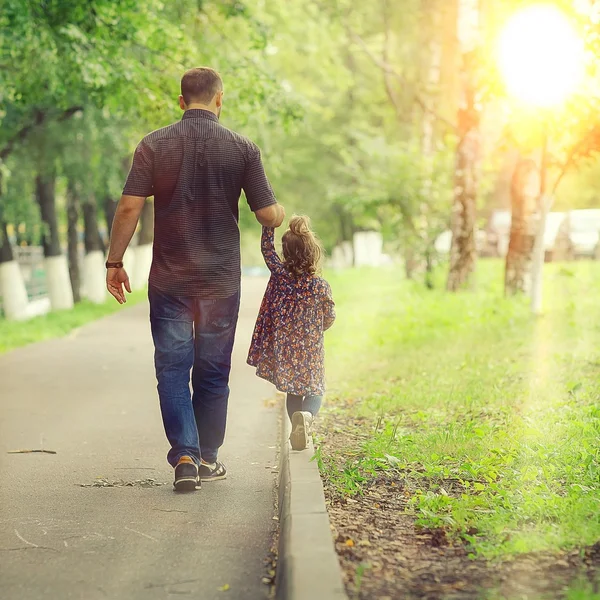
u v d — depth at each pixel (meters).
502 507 6.84
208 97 8.09
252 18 24.98
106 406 13.16
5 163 30.89
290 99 24.86
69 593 5.62
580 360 14.96
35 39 18.89
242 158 8.02
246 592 5.66
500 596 5.01
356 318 25.47
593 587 5.13
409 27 38.12
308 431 8.40
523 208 24.72
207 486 8.27
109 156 31.20
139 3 20.64
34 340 23.39
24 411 12.77
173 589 5.70
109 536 6.77
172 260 7.98
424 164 33.81
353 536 6.26
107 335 24.58
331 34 37.06
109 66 20.08
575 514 6.41
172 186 7.92
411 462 8.53
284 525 6.33
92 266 43.00
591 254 43.47
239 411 12.68
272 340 8.76
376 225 45.84
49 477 8.74
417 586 5.25
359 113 52.84
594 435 9.14
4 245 35.47
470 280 29.80
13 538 6.73
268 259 8.64
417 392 12.59
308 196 61.62
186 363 8.11
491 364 15.06
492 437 9.34
